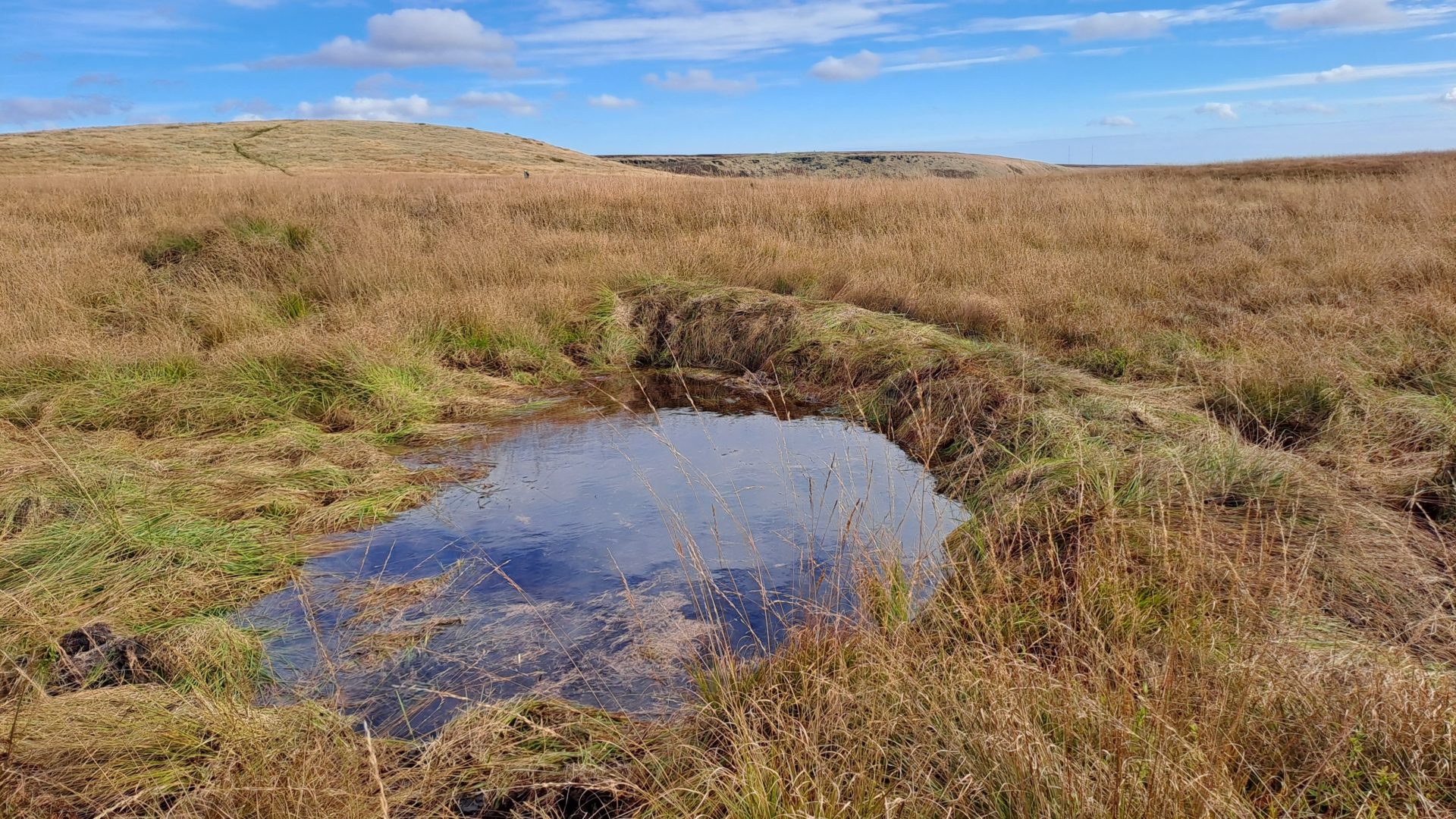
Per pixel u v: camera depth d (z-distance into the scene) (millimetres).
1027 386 6438
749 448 6539
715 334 9211
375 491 5543
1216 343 7516
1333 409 5504
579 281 10492
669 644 3812
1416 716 2424
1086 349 7645
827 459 6238
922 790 2455
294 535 4914
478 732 3023
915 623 3525
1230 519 4082
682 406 7805
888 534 4777
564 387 8445
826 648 3262
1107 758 2338
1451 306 7000
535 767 2906
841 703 2791
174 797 2678
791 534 4898
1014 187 20344
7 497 4582
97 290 9188
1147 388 6496
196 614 3967
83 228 14336
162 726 2891
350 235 12023
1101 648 2869
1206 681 2689
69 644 3436
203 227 12070
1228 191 19578
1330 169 26203
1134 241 12086
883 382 7355
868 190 17984
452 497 5625
